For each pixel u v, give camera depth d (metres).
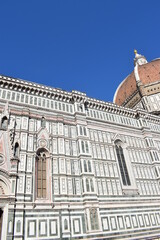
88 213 29.80
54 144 34.56
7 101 34.25
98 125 42.41
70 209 29.62
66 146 35.53
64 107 40.09
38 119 35.75
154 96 72.75
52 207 28.50
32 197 27.95
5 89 35.53
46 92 39.34
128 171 40.09
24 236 24.95
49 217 27.62
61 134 36.00
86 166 34.28
